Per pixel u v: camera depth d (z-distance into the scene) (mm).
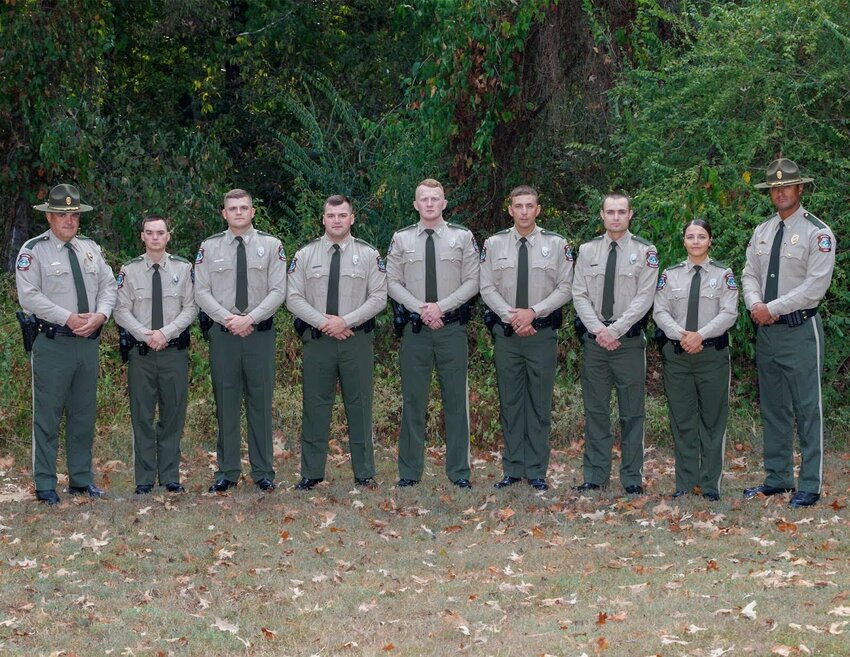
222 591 5676
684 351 7285
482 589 5629
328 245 7680
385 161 11234
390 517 7109
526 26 10727
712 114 9695
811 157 9438
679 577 5668
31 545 6453
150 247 7617
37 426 7434
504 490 7668
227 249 7633
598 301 7484
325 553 6332
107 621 5246
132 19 15258
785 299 7062
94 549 6363
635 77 10586
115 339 10320
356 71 15297
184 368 7730
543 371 7684
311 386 7750
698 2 11344
